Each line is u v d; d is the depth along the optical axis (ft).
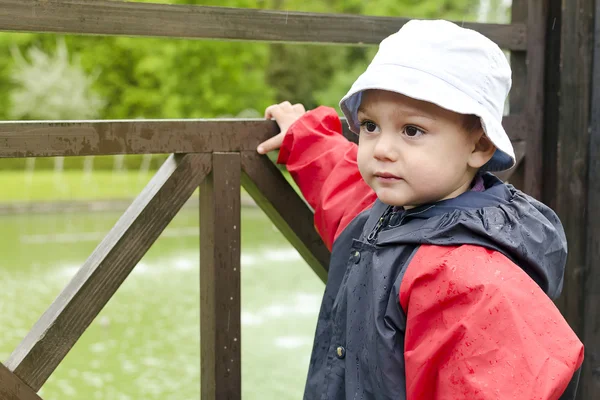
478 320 3.22
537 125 6.28
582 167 6.21
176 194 4.67
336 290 4.21
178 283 23.47
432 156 3.54
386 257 3.66
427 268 3.43
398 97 3.54
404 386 3.51
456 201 3.67
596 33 6.12
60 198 50.11
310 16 5.12
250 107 76.89
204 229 4.96
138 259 4.58
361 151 3.74
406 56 3.56
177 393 13.65
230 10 4.82
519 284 3.33
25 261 28.43
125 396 13.51
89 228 39.19
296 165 4.86
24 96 76.59
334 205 4.51
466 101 3.44
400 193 3.61
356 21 5.29
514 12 6.28
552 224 3.84
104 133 4.38
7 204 45.85
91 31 4.38
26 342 4.38
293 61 81.15
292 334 16.99
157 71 75.61
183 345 16.75
